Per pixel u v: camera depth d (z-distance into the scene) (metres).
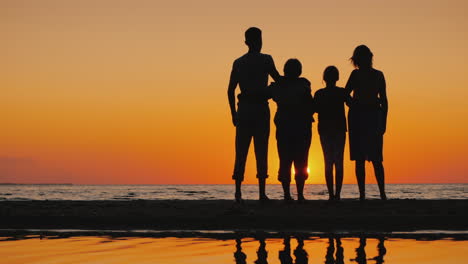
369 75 8.41
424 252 5.03
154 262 4.56
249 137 8.52
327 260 4.61
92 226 7.30
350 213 7.49
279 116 8.70
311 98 8.63
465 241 5.80
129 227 7.18
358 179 8.71
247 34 8.55
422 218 7.10
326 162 8.59
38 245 5.64
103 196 35.81
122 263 4.52
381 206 8.29
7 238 6.27
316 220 7.12
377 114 8.48
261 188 8.71
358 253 4.98
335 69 8.48
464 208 7.97
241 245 5.56
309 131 8.70
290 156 8.74
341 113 8.53
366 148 8.49
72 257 4.84
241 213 7.55
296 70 8.59
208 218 7.33
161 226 7.19
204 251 5.16
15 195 41.19
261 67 8.42
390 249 5.22
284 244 5.61
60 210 8.45
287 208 8.08
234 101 8.68
